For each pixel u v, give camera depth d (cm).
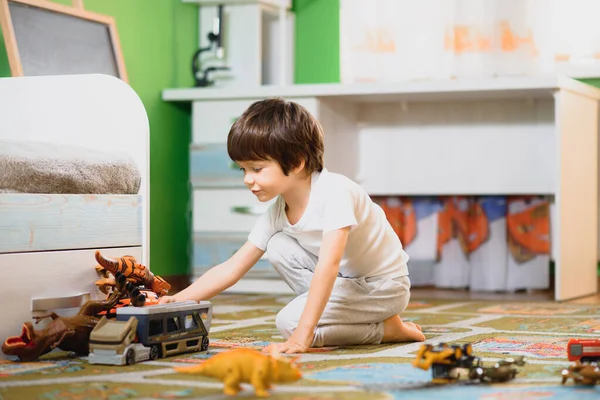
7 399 110
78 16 270
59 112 185
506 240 332
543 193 327
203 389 117
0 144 150
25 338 142
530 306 266
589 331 195
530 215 331
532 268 329
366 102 342
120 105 182
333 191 159
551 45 329
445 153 338
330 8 367
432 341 176
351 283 166
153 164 320
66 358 147
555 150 299
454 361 122
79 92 184
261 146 154
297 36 375
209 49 338
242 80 341
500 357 149
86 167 162
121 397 112
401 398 111
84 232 159
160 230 323
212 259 317
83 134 184
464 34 339
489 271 331
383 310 169
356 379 125
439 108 338
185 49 341
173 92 321
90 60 272
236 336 183
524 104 329
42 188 153
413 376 127
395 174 344
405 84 301
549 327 204
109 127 182
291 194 164
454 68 340
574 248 298
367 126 346
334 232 155
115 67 283
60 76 185
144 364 139
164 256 326
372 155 346
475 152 335
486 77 311
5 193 147
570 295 294
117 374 129
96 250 162
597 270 330
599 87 327
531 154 329
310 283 158
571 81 295
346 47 358
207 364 115
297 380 115
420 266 345
